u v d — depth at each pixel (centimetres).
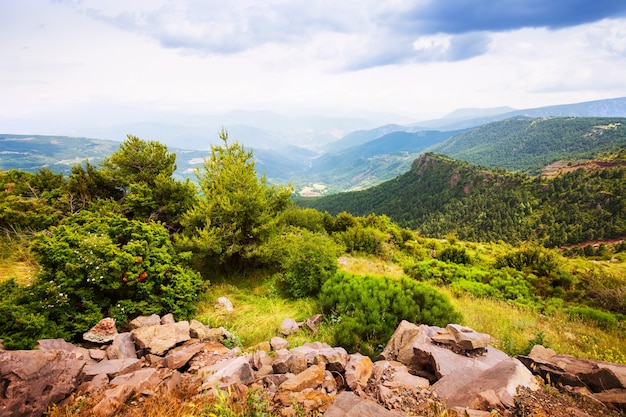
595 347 701
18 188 1348
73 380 390
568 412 331
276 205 1598
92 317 623
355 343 627
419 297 808
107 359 505
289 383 408
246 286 1105
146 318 679
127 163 1352
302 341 683
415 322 721
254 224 1222
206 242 1070
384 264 1809
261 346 621
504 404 338
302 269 1047
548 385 390
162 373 449
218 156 1412
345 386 436
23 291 602
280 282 1122
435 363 470
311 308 897
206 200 1256
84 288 663
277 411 360
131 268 733
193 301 856
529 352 616
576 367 445
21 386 336
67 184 1404
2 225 1158
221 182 1273
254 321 793
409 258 2081
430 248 2648
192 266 1158
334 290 845
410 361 527
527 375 398
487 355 500
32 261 958
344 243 2000
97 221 905
